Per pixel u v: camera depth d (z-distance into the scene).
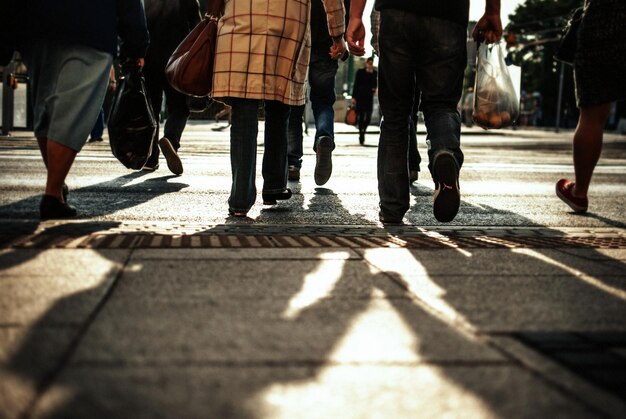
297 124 6.68
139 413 1.49
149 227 3.89
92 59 4.05
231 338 1.97
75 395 1.56
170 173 7.01
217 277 2.67
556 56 5.18
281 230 3.96
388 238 3.75
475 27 4.57
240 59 4.18
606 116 5.12
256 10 4.17
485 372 1.77
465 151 14.32
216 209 4.81
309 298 2.41
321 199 5.61
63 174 4.11
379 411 1.54
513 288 2.67
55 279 2.56
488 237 3.93
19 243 3.21
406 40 4.17
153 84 6.64
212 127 21.83
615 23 4.68
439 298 2.48
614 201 6.09
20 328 2.00
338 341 1.98
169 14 6.46
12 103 12.73
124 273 2.68
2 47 4.12
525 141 21.78
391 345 1.96
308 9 4.39
